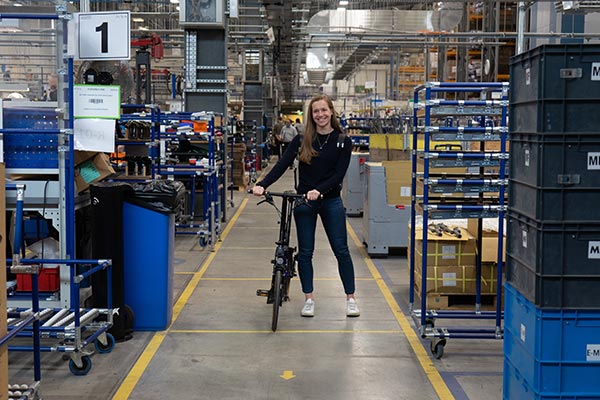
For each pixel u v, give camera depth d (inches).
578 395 119.0
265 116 1005.8
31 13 201.9
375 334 216.4
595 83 118.6
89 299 207.0
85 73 240.5
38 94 302.2
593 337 118.6
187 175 389.1
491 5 633.6
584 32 506.6
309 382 174.4
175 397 163.9
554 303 118.5
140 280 215.3
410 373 181.2
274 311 218.4
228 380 175.3
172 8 699.4
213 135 377.1
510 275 135.9
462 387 170.9
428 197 200.7
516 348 131.1
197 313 240.2
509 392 136.1
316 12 746.2
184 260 340.2
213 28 455.2
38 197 190.1
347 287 237.1
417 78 1187.9
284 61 1063.0
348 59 1224.8
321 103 218.8
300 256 233.3
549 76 118.7
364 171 375.2
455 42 647.8
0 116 185.5
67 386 169.5
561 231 118.2
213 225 371.6
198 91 461.7
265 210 546.3
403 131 508.1
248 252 363.9
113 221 199.6
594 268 118.6
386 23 680.4
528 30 558.9
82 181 206.4
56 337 183.9
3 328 114.5
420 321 203.2
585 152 118.6
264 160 999.6
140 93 409.1
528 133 125.5
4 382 114.7
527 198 126.0
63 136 187.3
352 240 404.8
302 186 228.1
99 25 196.5
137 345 202.7
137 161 359.3
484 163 188.1
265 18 704.4
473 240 235.9
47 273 193.2
